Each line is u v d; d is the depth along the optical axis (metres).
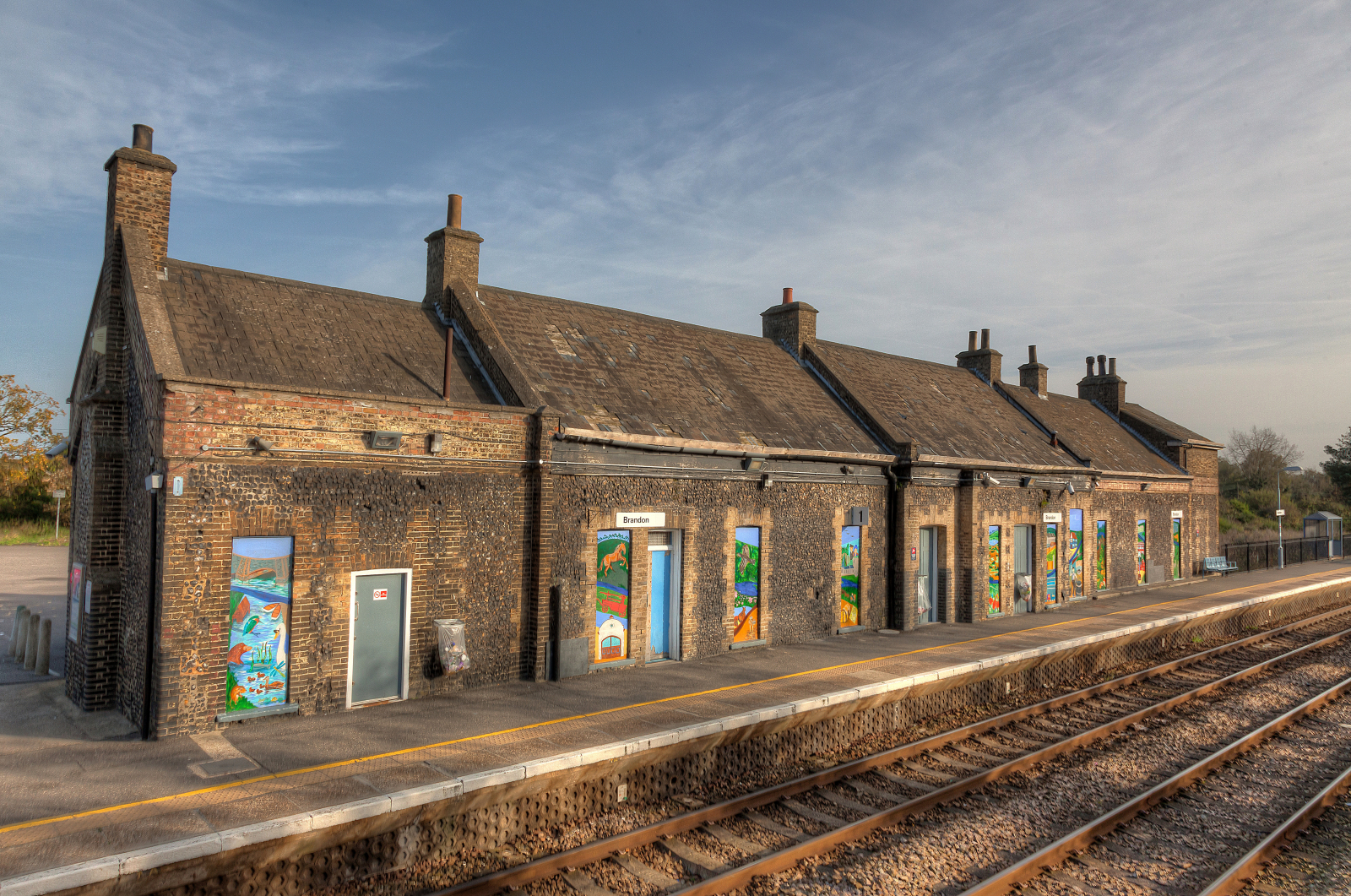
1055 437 24.86
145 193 11.88
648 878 7.45
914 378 24.53
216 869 6.56
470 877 7.44
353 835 7.29
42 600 21.11
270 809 7.11
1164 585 27.84
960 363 28.94
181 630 9.41
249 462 9.93
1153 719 13.52
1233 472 69.12
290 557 10.35
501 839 8.25
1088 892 7.45
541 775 8.38
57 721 10.12
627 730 9.69
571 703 11.05
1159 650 19.84
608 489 13.42
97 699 10.65
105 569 10.84
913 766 10.86
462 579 11.80
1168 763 11.24
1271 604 25.09
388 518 11.08
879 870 7.73
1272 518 52.38
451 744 9.10
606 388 14.91
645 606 13.91
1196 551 31.02
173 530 9.37
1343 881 7.80
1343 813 9.47
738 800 9.09
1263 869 8.02
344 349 12.52
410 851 7.68
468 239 15.42
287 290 13.23
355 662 10.84
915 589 18.83
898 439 18.41
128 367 11.23
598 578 13.38
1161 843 8.59
